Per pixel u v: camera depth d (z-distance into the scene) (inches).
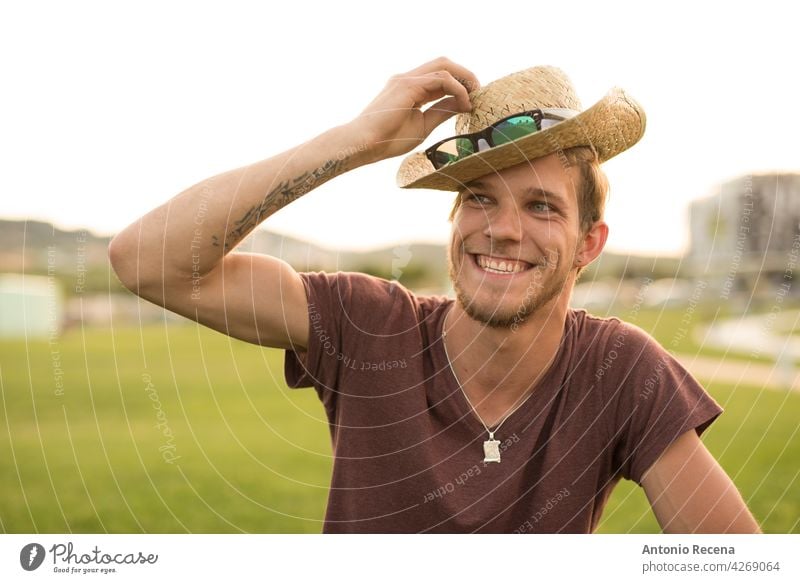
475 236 76.2
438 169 77.7
